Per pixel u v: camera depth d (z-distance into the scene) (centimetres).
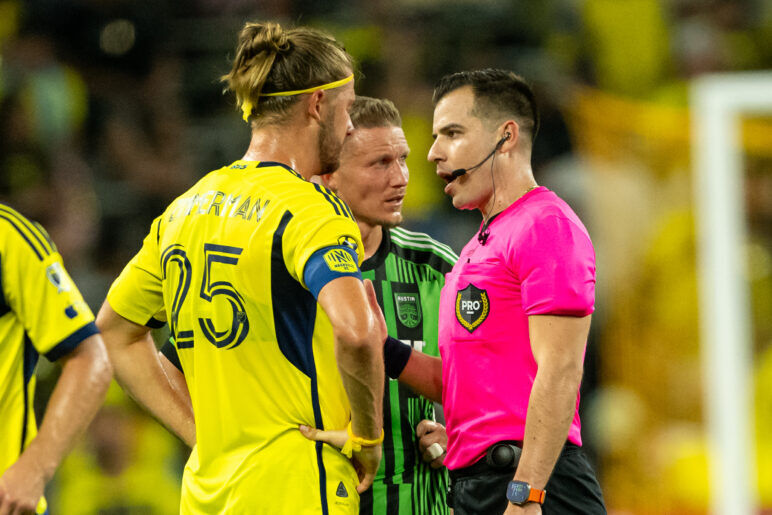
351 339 858
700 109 2103
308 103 958
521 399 1000
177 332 977
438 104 1083
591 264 988
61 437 941
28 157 2731
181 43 3197
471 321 1014
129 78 3117
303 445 928
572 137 2716
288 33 970
